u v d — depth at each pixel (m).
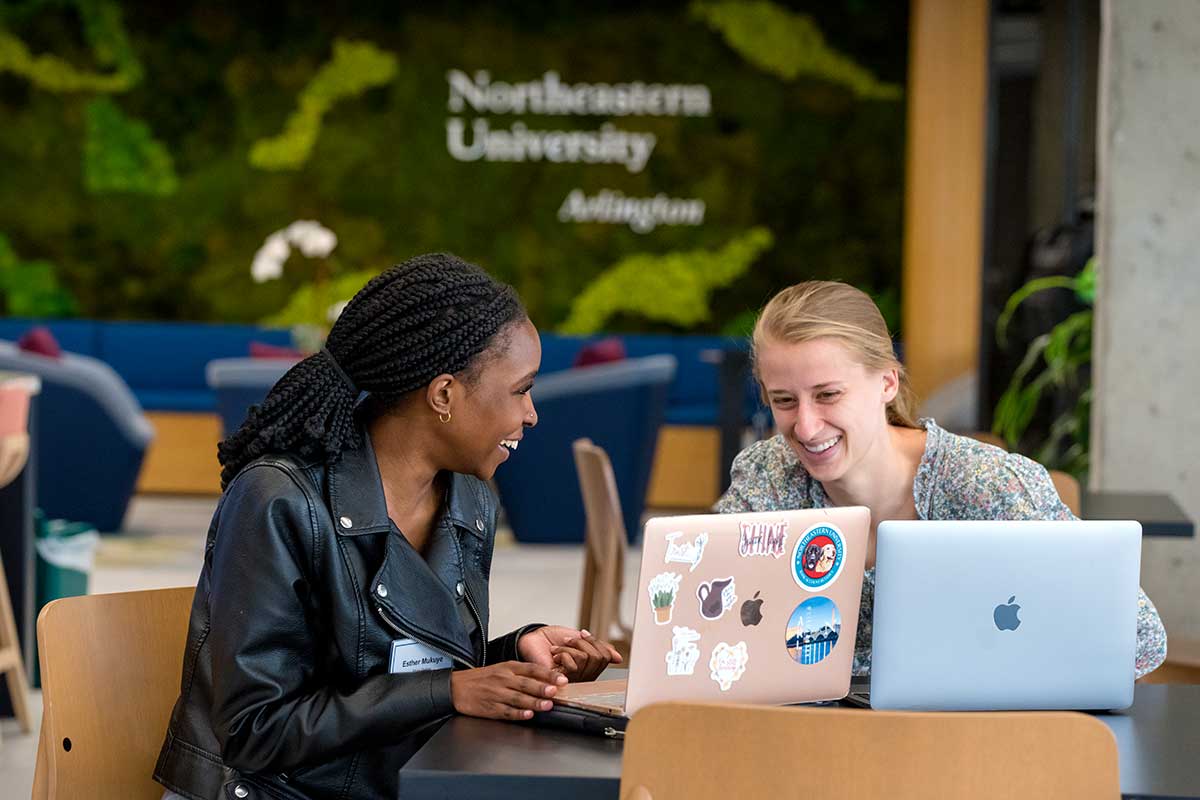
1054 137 8.52
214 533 2.12
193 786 2.05
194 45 10.94
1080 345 7.09
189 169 10.99
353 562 2.09
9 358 8.04
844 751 1.60
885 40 10.80
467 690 2.04
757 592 2.00
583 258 11.00
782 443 2.67
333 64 10.95
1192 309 5.32
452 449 2.15
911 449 2.58
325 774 2.08
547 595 6.83
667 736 1.62
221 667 2.01
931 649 2.04
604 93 10.88
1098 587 2.08
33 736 4.71
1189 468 5.36
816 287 2.47
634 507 8.18
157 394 10.18
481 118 10.95
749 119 10.88
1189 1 5.24
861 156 10.86
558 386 7.98
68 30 10.91
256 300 11.06
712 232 10.95
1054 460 7.49
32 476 5.08
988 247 8.68
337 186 11.02
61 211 11.00
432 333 2.08
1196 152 5.28
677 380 10.45
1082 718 1.61
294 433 2.12
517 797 1.78
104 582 6.95
